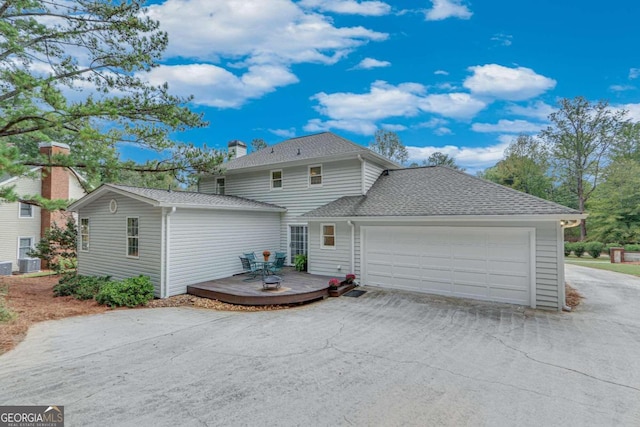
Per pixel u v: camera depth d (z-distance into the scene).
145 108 9.61
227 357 5.13
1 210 16.53
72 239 13.58
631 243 23.67
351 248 11.45
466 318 7.42
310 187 14.04
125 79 10.02
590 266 17.39
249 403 3.69
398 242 10.54
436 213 9.56
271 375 4.45
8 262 15.81
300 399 3.79
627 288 11.02
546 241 8.24
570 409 3.59
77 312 8.07
